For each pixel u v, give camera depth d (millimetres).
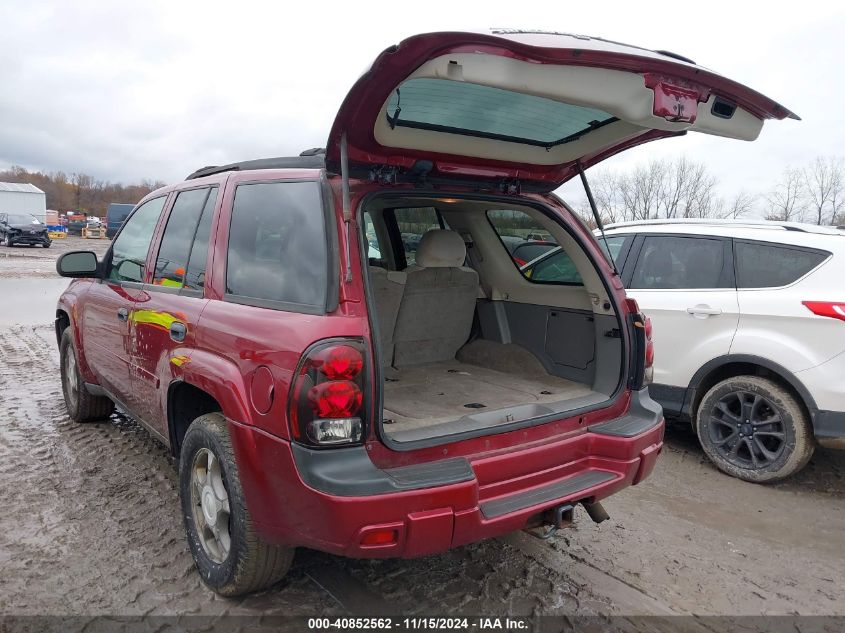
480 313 4215
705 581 3184
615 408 3191
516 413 2975
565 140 3008
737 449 4535
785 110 2639
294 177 2717
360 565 3197
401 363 4051
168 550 3252
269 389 2377
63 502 3752
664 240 5117
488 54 2104
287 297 2539
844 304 4027
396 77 2164
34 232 31625
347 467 2266
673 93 2363
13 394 6023
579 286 3664
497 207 3902
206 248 3139
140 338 3574
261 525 2496
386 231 4270
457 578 3117
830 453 5094
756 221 4938
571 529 3688
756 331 4418
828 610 2973
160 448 4652
